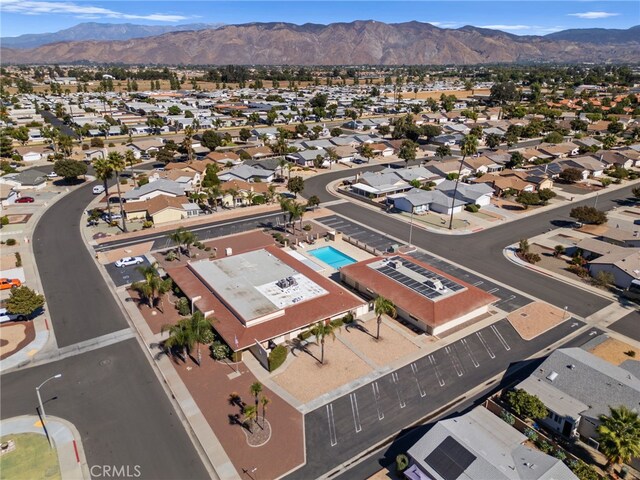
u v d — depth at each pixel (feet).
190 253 288.71
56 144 581.12
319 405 163.32
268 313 201.67
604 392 156.25
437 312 210.18
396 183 429.79
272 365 179.32
